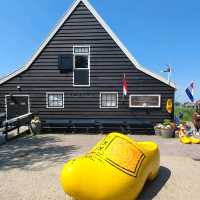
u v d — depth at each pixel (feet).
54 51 45.62
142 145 18.42
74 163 14.10
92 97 45.55
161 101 44.39
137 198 16.17
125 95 44.88
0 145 33.17
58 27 45.24
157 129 42.39
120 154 15.15
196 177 20.40
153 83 44.37
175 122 45.68
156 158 18.80
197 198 16.35
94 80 45.37
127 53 44.50
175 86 43.62
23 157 26.73
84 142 35.81
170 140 38.04
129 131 44.88
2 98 46.73
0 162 24.72
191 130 44.32
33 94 46.24
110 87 45.14
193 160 25.70
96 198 13.29
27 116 43.75
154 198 16.28
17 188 17.76
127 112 45.14
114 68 44.91
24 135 42.42
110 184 13.55
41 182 18.95
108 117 45.44
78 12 45.06
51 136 41.42
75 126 45.21
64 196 16.42
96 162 14.37
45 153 28.63
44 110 46.26
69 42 45.37
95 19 44.86
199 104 48.16
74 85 45.68
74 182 13.19
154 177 19.43
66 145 33.50
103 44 44.91
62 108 46.03
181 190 17.65
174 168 22.80
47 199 15.97
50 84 45.96
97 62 45.14
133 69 44.65
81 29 45.11
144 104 44.68
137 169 15.10
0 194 16.74
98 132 45.27
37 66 45.96
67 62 45.47
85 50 45.32
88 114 45.68
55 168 22.59
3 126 37.55
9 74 46.19
